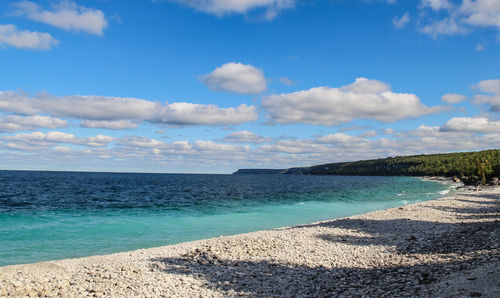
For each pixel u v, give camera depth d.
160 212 42.69
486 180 103.75
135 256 18.33
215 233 28.64
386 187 105.88
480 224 24.45
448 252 16.36
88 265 16.31
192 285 13.08
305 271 14.87
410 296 10.24
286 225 32.91
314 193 80.19
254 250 18.88
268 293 12.01
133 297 11.73
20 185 96.88
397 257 16.58
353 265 15.62
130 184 123.25
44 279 13.62
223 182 159.12
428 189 90.12
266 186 119.12
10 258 19.56
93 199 60.25
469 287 10.26
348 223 27.73
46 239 24.92
